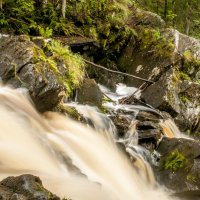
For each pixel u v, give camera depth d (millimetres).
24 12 8836
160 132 6922
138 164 6195
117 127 6742
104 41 10055
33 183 3121
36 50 5996
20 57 5840
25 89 5543
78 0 10055
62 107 6062
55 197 3107
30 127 5266
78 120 6113
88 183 4371
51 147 5160
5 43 6262
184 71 9484
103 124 6539
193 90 8680
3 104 5352
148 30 10328
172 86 8586
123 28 10391
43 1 9305
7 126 4988
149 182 6043
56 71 5902
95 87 7145
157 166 6250
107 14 10430
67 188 4145
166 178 5965
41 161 4723
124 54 10352
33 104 5559
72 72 6738
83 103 6891
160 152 6523
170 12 14922
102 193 4492
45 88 5523
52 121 5707
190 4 16172
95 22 10172
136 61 10016
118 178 5543
